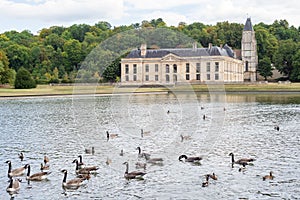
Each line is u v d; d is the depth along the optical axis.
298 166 39.19
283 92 160.88
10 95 141.50
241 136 55.31
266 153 44.78
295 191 32.31
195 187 33.47
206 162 40.75
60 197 31.67
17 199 31.27
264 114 82.25
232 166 39.28
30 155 44.84
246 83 169.88
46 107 102.25
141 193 32.34
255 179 35.34
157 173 37.16
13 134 58.59
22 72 181.00
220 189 32.97
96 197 31.67
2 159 43.16
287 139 53.22
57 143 50.97
